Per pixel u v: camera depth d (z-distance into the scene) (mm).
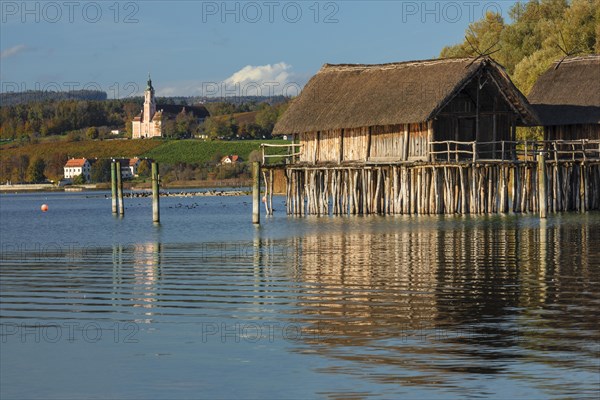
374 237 56344
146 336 27656
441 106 67812
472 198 69125
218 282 37938
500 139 73062
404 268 40500
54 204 151000
